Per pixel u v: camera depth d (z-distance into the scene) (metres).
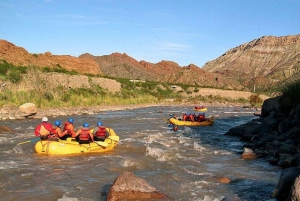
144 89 59.34
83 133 13.27
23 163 11.22
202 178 9.69
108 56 181.88
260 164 11.45
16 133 17.09
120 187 7.51
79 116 27.11
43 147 12.70
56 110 29.17
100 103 39.22
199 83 155.25
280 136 14.42
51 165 11.04
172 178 9.65
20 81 34.94
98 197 7.97
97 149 13.38
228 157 12.67
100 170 10.48
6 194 8.08
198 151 13.83
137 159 12.05
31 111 24.58
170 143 15.70
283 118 17.31
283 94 19.25
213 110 43.09
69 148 12.84
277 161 11.31
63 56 83.94
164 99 56.69
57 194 8.16
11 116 23.08
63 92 37.12
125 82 57.75
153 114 31.62
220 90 72.12
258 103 58.28
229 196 8.05
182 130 20.73
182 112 36.59
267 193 8.24
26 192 8.27
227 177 9.77
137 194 7.49
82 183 9.07
